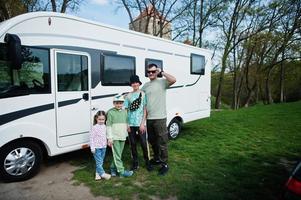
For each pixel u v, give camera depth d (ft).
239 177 16.17
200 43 70.28
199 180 15.65
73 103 17.35
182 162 18.67
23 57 15.10
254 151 22.11
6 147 14.74
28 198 13.33
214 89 112.88
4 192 13.94
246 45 78.18
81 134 17.85
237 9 71.56
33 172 15.83
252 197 13.60
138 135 17.12
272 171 17.35
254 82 88.89
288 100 114.11
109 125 15.66
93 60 18.51
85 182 15.25
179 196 13.61
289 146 23.80
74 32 17.44
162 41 24.21
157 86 16.46
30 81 15.38
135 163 16.97
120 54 20.40
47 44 16.10
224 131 30.30
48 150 16.22
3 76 14.42
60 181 15.46
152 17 69.31
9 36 14.02
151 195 13.74
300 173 8.18
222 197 13.50
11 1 39.06
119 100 15.66
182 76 26.55
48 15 16.14
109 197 13.52
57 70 16.55
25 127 15.02
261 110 51.90
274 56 83.41
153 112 16.46
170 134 25.39
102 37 19.11
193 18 68.85
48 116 16.11
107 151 20.98
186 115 27.17
